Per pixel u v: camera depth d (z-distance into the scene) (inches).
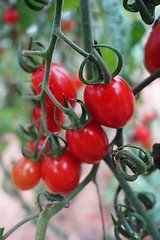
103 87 8.5
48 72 8.7
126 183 9.7
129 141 23.0
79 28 15.9
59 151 9.5
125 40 13.2
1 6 21.2
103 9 13.2
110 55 11.2
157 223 13.8
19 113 26.2
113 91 8.4
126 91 8.6
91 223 42.1
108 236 19.3
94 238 39.1
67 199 9.1
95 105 8.6
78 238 39.2
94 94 8.5
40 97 9.2
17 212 41.8
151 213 14.1
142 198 10.9
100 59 8.0
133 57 15.0
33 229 39.1
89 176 9.6
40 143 10.3
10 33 22.5
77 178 9.9
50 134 9.4
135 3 8.2
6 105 28.6
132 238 9.2
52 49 8.5
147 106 25.4
